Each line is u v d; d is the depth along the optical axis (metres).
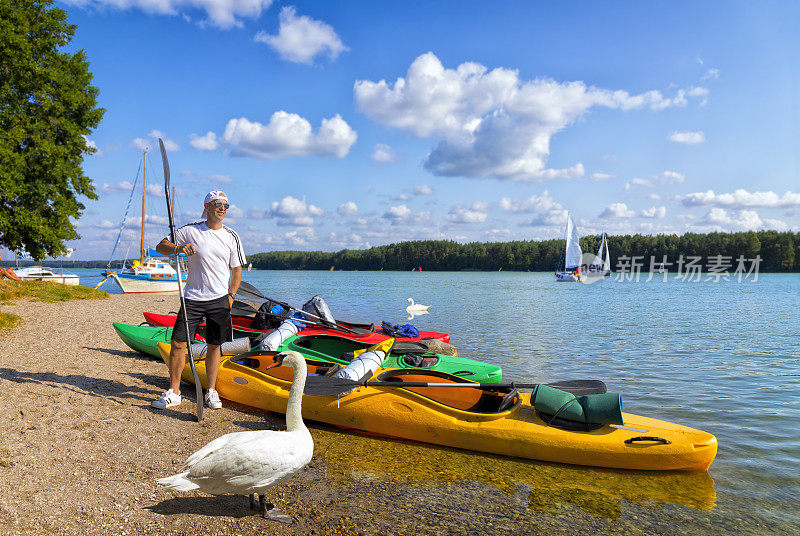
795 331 16.72
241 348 7.11
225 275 5.86
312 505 3.99
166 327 8.98
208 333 6.04
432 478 4.67
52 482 3.77
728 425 6.72
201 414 5.71
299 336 7.43
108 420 5.29
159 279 36.69
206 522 3.49
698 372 10.05
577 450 5.02
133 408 5.83
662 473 4.98
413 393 5.65
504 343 13.46
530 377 9.38
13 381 6.18
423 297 35.12
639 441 4.98
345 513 3.88
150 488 3.89
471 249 162.00
